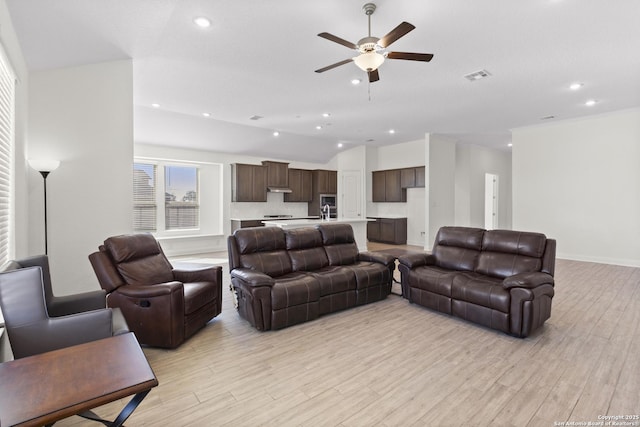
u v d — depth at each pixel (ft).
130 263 9.43
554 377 7.14
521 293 8.98
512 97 15.83
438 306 11.20
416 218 28.55
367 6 8.30
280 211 28.99
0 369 4.27
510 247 11.10
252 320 9.83
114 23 8.70
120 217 11.21
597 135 19.44
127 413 4.55
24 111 9.18
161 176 23.53
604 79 13.47
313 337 9.39
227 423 5.75
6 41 7.02
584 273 16.76
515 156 22.79
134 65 11.88
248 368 7.64
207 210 25.72
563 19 8.98
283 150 27.35
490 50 10.89
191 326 9.18
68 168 10.36
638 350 8.36
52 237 10.16
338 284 11.32
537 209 21.84
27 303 5.61
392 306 12.19
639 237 18.28
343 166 30.68
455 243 12.71
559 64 12.01
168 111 18.70
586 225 20.01
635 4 8.27
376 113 18.72
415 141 27.99
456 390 6.71
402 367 7.66
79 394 3.79
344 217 30.55
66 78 10.33
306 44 10.44
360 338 9.32
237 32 9.62
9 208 8.26
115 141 11.13
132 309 8.48
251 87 14.37
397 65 12.05
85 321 6.03
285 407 6.19
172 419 5.84
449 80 13.56
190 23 9.07
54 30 8.29
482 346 8.73
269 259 11.74
